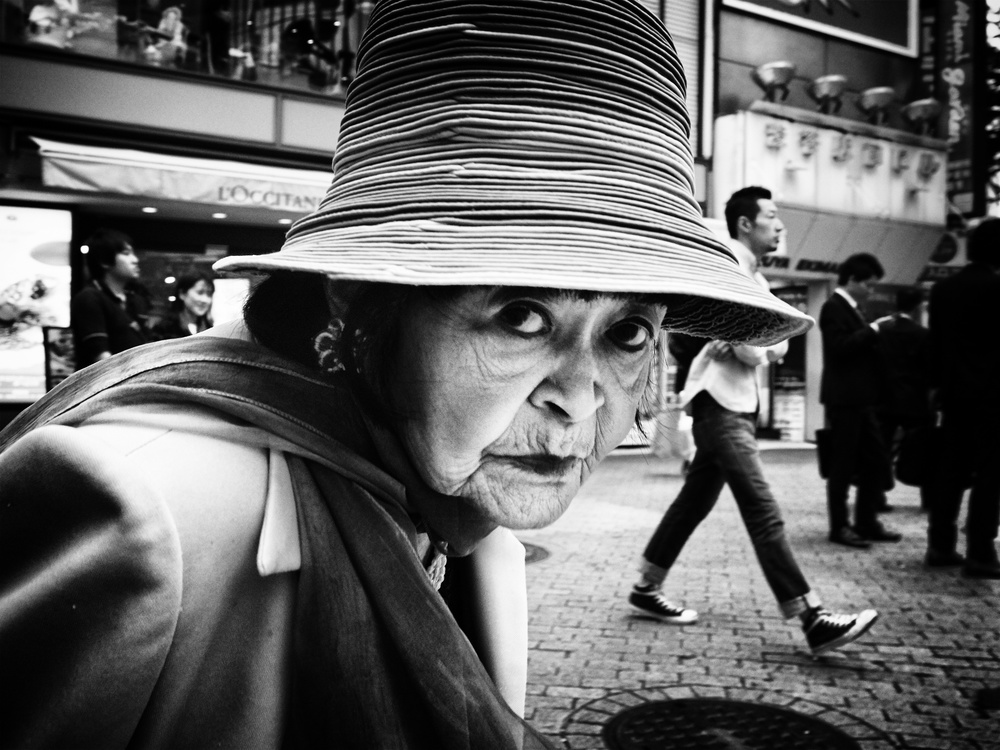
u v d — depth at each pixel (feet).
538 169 1.91
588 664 10.71
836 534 18.24
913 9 48.32
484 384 1.88
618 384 2.02
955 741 8.57
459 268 1.71
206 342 2.08
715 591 14.26
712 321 2.70
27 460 1.68
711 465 12.21
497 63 1.94
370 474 2.01
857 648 11.41
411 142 1.99
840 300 18.20
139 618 1.57
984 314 15.17
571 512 22.11
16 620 1.60
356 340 2.03
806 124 42.34
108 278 16.72
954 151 48.55
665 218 1.98
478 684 1.99
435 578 2.54
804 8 44.29
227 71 29.48
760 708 9.36
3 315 27.53
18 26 25.99
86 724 1.57
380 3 2.13
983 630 12.21
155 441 1.78
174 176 26.48
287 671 1.83
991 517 15.25
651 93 2.08
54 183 24.79
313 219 2.08
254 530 1.81
